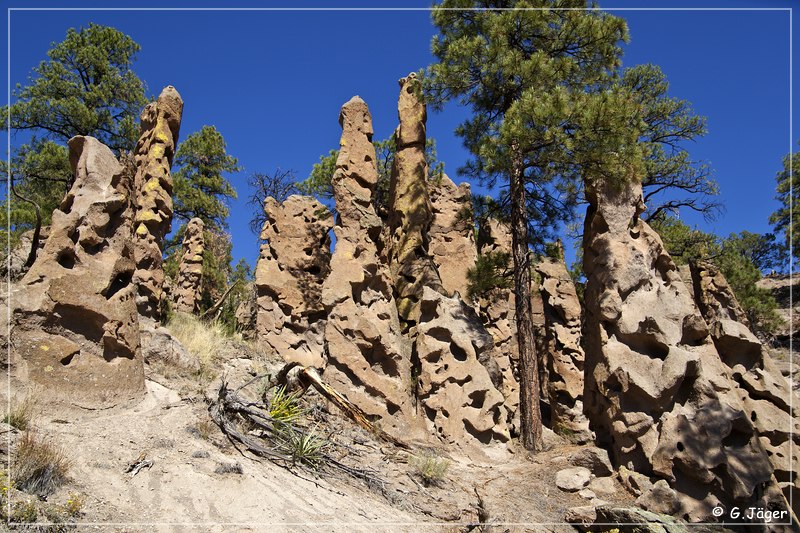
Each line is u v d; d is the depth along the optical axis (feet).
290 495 25.21
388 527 26.35
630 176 43.47
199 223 72.02
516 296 49.26
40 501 18.97
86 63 87.04
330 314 43.86
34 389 25.31
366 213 47.26
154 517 20.68
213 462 25.11
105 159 31.35
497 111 54.70
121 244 30.32
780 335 99.25
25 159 78.48
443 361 43.88
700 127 80.43
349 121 49.34
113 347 28.73
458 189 58.90
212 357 41.47
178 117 48.42
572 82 52.75
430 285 47.91
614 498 35.55
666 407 37.19
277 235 56.39
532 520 32.96
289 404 33.94
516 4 51.26
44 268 27.30
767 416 38.58
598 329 41.29
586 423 62.54
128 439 25.09
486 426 42.65
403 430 41.37
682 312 39.04
